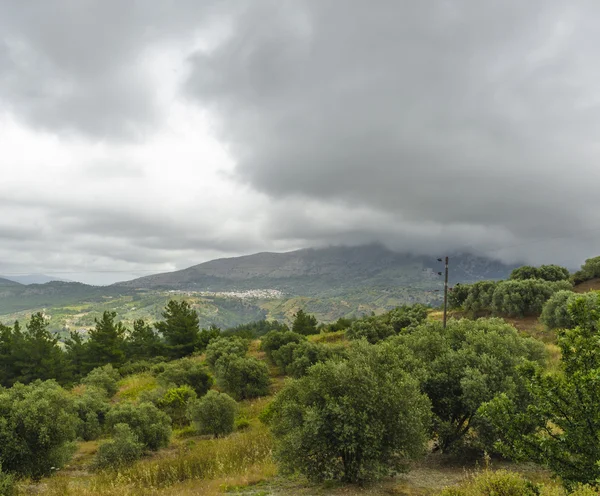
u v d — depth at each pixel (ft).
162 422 68.23
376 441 33.71
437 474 39.58
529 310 145.89
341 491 34.76
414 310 172.76
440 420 42.73
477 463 40.93
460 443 43.60
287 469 36.01
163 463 51.01
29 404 49.47
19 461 46.65
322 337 178.29
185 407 91.56
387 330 148.46
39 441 46.98
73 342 193.36
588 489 18.28
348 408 34.45
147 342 200.23
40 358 153.17
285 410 38.32
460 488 30.09
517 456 23.22
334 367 37.19
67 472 52.95
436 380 44.42
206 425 72.79
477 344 48.88
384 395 35.09
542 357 57.67
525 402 39.50
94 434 76.54
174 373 114.42
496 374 42.68
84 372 174.50
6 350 153.99
